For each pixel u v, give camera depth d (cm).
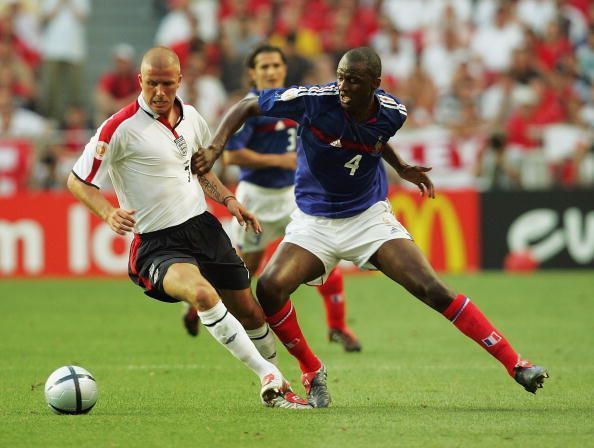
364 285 5569
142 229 2295
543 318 4159
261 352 2433
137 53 7994
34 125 6456
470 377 2803
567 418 2166
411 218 5806
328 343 3544
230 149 3347
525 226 5841
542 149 5984
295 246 2377
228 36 7075
